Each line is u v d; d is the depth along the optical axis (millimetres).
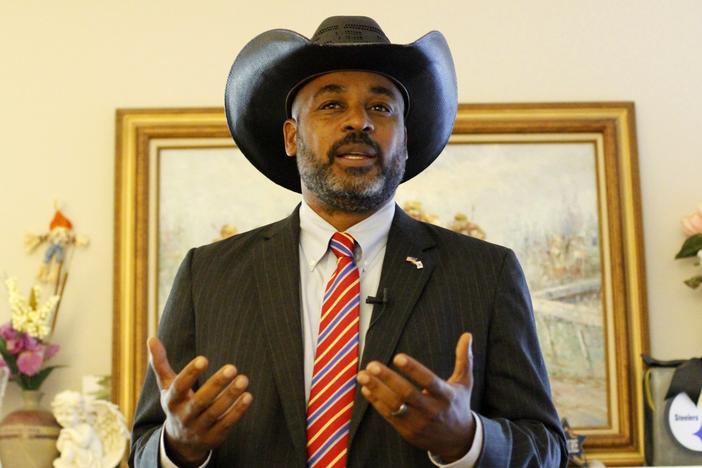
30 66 4121
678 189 4074
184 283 2191
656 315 3986
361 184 2053
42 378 3783
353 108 2117
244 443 1925
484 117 4023
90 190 4051
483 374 2016
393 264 2074
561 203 4012
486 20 4164
